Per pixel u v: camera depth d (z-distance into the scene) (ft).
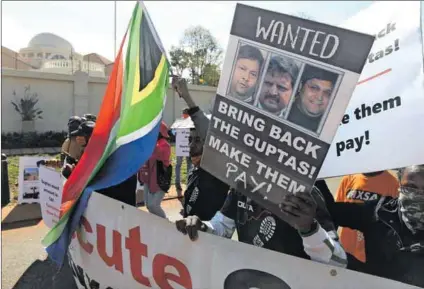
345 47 4.35
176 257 5.98
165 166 16.87
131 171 6.96
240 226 6.57
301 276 5.00
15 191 25.49
